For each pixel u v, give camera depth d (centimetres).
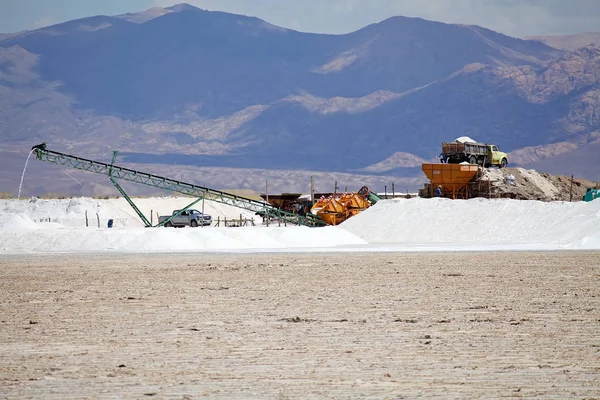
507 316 8656
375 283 12506
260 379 5688
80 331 7944
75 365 6253
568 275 13462
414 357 6419
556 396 5178
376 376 5756
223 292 11494
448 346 6894
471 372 5866
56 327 8250
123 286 12575
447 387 5416
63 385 5572
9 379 5772
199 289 11944
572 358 6353
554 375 5766
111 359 6475
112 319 8781
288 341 7200
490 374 5800
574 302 9850
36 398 5238
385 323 8219
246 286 12306
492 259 17375
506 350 6694
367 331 7719
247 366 6131
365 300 10281
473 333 7550
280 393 5278
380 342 7106
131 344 7144
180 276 14200
